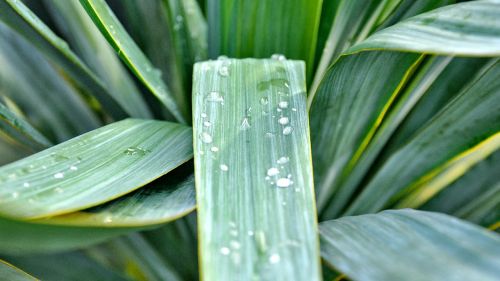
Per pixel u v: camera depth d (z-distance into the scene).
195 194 0.27
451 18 0.26
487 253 0.22
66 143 0.28
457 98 0.32
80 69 0.33
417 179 0.32
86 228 0.26
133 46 0.33
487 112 0.31
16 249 0.27
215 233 0.24
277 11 0.32
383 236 0.24
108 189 0.26
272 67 0.30
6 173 0.26
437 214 0.25
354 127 0.32
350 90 0.30
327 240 0.25
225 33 0.34
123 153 0.28
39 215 0.24
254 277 0.23
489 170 0.33
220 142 0.27
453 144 0.31
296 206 0.25
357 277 0.23
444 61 0.32
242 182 0.26
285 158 0.27
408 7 0.33
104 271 0.34
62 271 0.33
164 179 0.28
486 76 0.32
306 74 0.34
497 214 0.32
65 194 0.25
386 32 0.28
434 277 0.22
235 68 0.30
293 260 0.24
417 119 0.34
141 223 0.25
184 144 0.30
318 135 0.32
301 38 0.33
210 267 0.23
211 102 0.29
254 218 0.25
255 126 0.28
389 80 0.30
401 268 0.23
